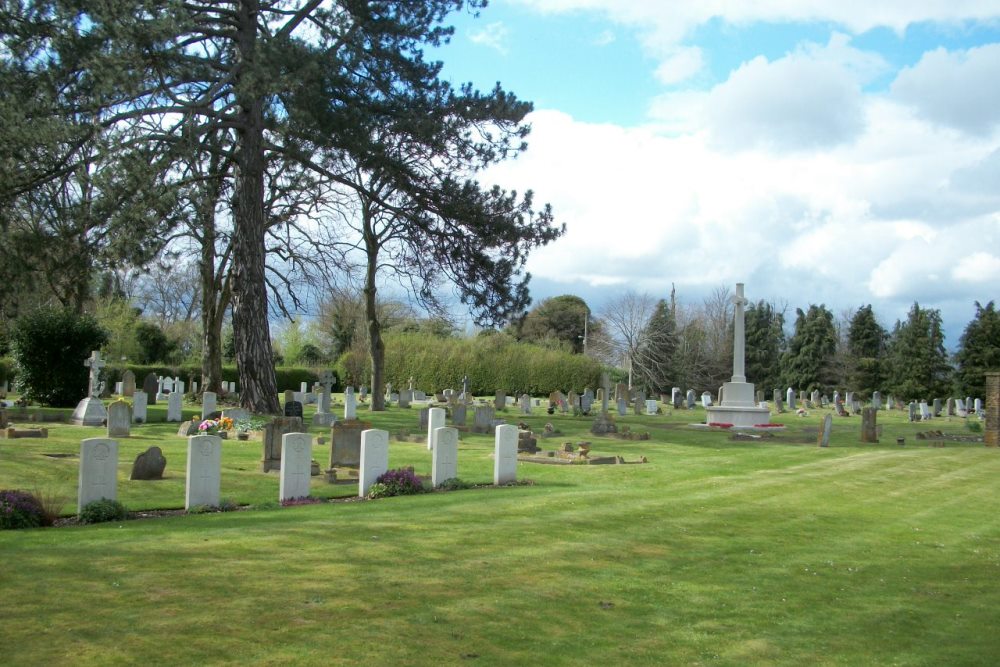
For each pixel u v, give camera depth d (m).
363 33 31.59
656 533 12.14
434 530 11.49
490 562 9.91
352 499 15.12
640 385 77.50
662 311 79.50
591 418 43.41
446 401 52.91
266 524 11.64
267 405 31.73
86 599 7.77
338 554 9.85
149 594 8.00
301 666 6.46
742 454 25.17
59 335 36.69
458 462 21.27
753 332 86.81
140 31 23.94
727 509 14.52
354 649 6.87
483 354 66.75
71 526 11.59
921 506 15.95
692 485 17.58
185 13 25.39
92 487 12.23
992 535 13.30
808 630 8.16
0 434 23.03
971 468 21.73
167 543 10.15
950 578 10.45
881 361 79.06
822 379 84.31
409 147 32.94
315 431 28.98
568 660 6.98
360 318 67.44
